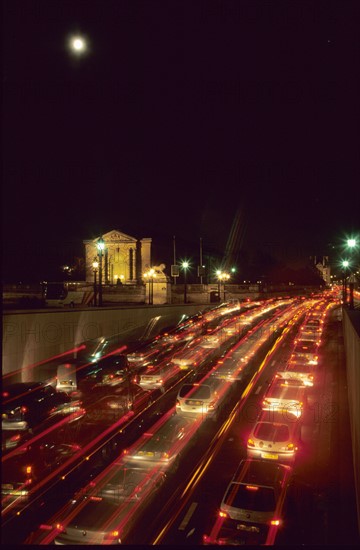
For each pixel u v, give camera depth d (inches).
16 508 467.5
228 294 3489.2
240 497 414.9
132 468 498.6
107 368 1013.2
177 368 1191.6
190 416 750.5
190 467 592.4
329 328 2010.3
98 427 756.0
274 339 1736.0
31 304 2559.1
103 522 395.2
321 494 530.9
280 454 596.4
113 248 3818.9
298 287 5113.2
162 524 443.2
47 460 536.1
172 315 2167.8
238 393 999.0
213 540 394.9
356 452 522.9
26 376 1012.5
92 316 1368.1
